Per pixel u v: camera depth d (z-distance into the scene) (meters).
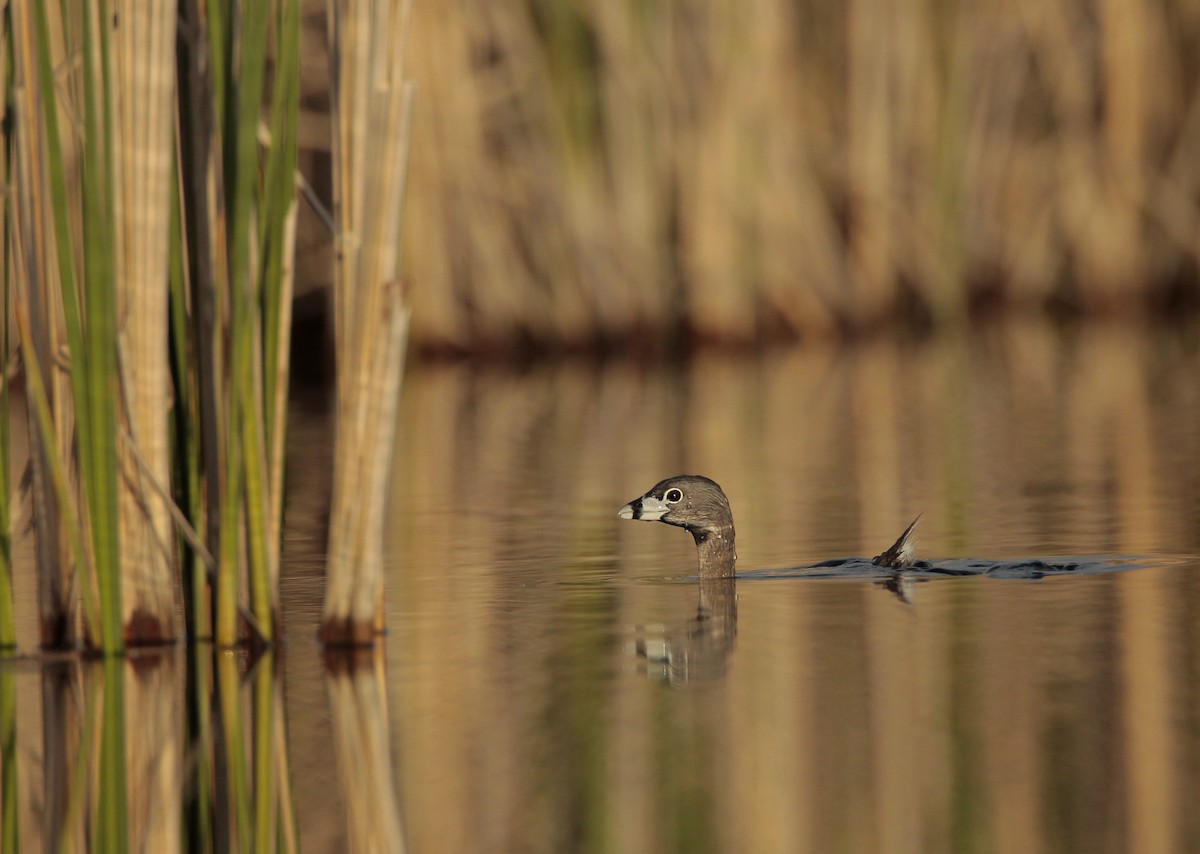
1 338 12.66
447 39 33.47
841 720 10.57
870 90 37.31
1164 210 40.78
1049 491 20.12
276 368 12.52
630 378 33.19
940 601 14.03
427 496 21.41
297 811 9.30
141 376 12.29
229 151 12.27
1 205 12.60
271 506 12.62
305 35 32.12
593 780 9.61
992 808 8.93
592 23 34.81
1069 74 39.44
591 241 35.47
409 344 35.19
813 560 16.33
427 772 9.85
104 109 11.97
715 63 35.47
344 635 12.73
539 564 16.47
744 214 36.19
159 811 9.59
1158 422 25.89
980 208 40.03
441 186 34.44
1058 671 11.54
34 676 12.05
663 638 12.97
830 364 34.28
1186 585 14.36
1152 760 9.63
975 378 31.94
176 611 13.84
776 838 8.63
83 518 12.57
